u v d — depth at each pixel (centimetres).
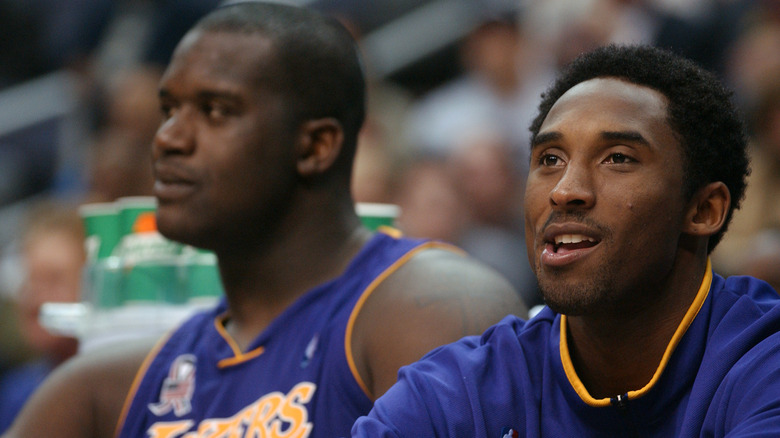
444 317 590
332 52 658
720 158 436
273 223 641
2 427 1129
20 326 1331
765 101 1166
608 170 417
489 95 1535
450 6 1969
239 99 624
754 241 1034
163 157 630
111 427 685
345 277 641
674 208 420
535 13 1658
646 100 426
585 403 438
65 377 699
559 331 462
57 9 2117
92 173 1416
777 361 397
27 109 2034
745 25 1454
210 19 655
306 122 645
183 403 648
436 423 451
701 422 412
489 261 1291
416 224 1316
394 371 584
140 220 766
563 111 434
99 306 761
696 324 433
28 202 1992
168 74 639
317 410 595
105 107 1705
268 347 634
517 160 1429
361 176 1278
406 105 1703
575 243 417
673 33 1482
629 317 429
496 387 462
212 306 736
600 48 462
